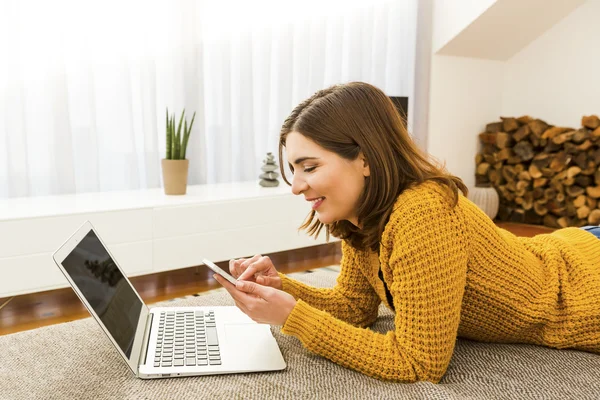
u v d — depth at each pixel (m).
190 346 1.00
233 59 3.50
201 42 3.31
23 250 2.31
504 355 1.05
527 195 4.48
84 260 0.97
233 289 0.99
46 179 2.95
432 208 0.95
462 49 4.45
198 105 3.35
